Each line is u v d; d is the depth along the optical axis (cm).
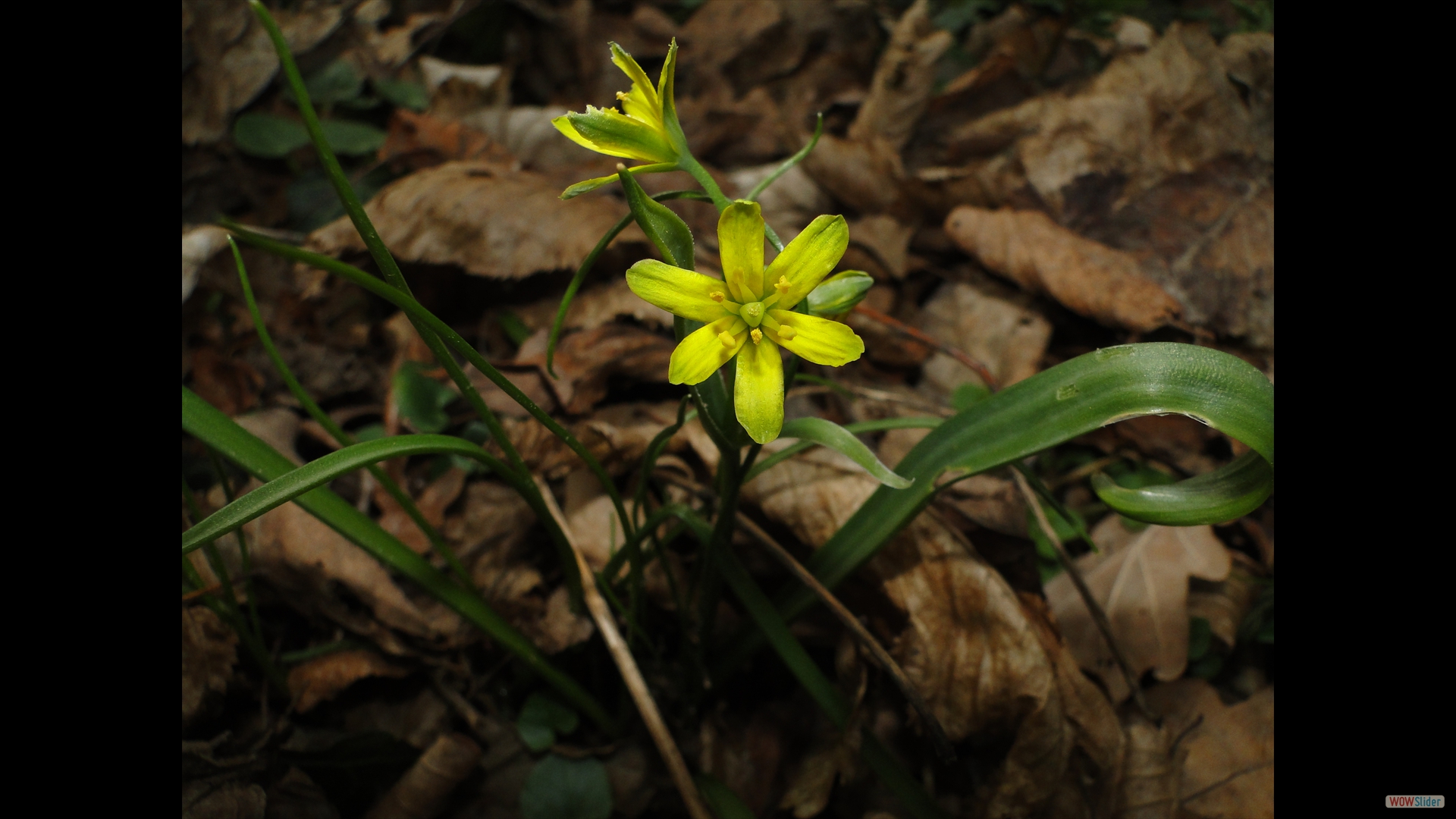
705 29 35
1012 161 28
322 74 29
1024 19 34
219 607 16
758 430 12
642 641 19
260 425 21
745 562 19
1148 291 24
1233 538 22
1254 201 26
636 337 23
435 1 34
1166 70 28
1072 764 17
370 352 24
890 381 25
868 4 35
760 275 12
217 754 16
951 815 17
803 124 33
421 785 17
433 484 20
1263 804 17
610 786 18
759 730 19
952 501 19
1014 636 17
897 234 28
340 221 24
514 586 19
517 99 33
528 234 24
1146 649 19
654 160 12
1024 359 24
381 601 18
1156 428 23
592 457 15
